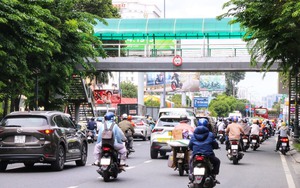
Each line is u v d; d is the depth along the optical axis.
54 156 22.50
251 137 43.22
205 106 133.00
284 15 26.22
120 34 63.28
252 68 55.34
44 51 35.62
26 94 36.84
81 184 18.61
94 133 51.41
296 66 31.03
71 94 58.81
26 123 22.41
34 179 19.97
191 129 22.17
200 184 15.64
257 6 27.98
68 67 42.78
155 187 18.20
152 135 30.84
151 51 66.94
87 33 44.84
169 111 39.06
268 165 29.05
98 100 71.56
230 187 18.72
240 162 30.72
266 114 102.69
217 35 63.16
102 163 19.27
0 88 32.28
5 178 20.23
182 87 116.69
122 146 20.05
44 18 37.59
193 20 62.81
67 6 43.38
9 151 21.98
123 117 31.00
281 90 75.19
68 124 24.88
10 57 31.03
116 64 57.22
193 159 16.19
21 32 31.33
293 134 66.75
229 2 29.05
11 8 29.81
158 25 62.97
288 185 19.80
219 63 55.97
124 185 18.58
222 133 53.00
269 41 29.39
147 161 29.39
